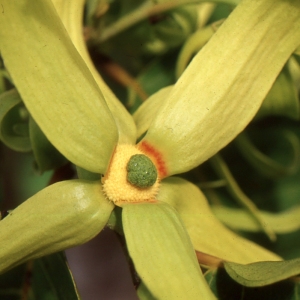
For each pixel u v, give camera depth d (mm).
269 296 172
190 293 154
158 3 205
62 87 159
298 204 224
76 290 172
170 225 161
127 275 333
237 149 225
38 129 181
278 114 208
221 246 172
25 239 158
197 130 168
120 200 166
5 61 155
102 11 206
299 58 189
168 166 169
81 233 162
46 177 273
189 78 168
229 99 167
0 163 217
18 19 154
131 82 217
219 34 168
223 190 221
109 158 165
